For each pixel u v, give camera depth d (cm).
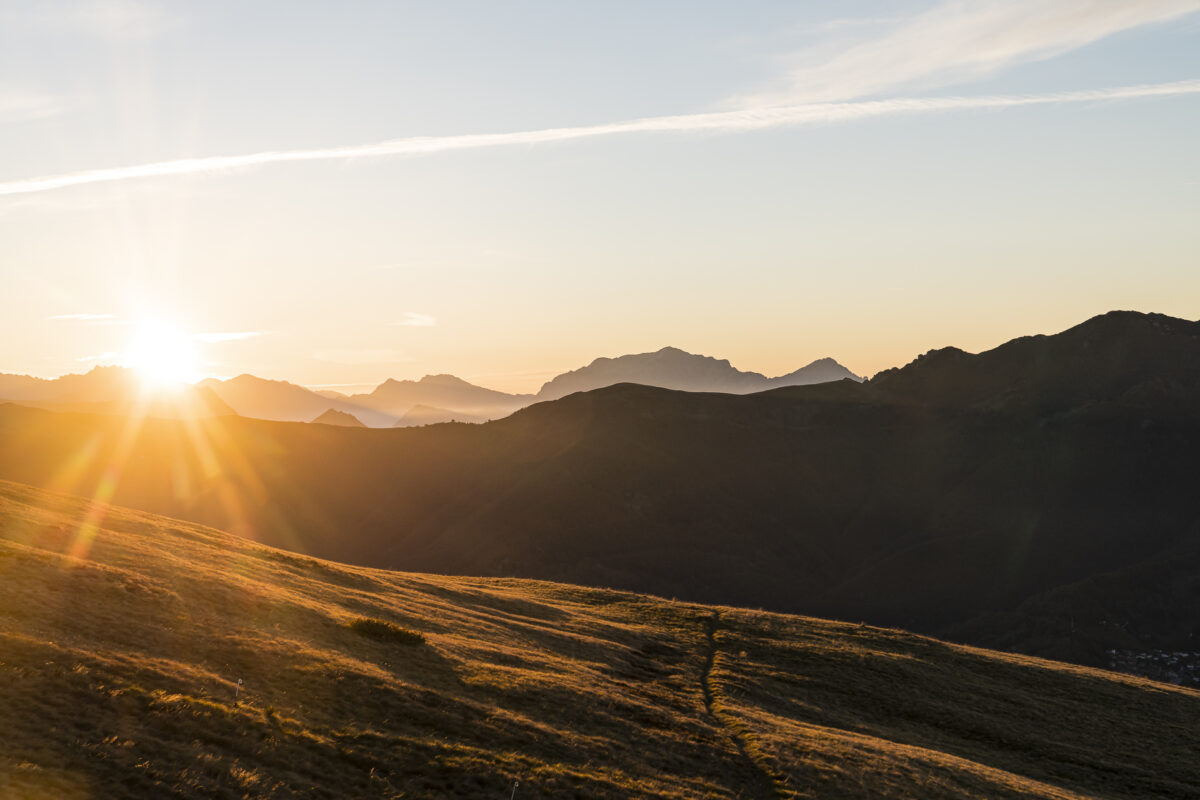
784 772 3219
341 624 4119
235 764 2281
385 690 3169
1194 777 4428
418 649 3988
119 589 3600
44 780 1939
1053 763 4528
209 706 2562
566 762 2903
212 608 3772
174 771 2156
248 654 3188
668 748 3322
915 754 3984
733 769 3234
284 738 2534
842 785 3209
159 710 2452
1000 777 3875
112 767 2095
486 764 2689
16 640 2647
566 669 4381
